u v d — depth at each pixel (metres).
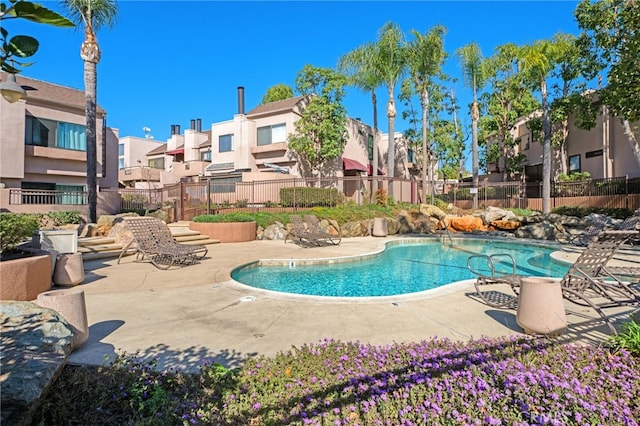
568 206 21.50
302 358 3.66
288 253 12.44
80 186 25.09
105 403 2.99
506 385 3.02
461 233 20.53
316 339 4.50
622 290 5.75
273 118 29.28
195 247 10.61
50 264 6.66
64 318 3.67
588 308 5.70
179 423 2.74
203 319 5.33
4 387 2.42
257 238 16.70
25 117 22.00
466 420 2.70
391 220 19.69
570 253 12.49
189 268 9.59
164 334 4.68
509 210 22.55
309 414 2.78
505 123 29.50
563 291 5.20
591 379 3.19
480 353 3.65
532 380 3.03
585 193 21.52
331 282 9.51
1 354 2.79
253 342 4.41
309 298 6.54
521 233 18.58
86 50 15.20
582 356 3.60
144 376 3.29
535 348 3.83
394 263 12.25
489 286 7.43
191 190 20.20
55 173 23.38
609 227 14.25
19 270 5.73
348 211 18.83
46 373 2.68
